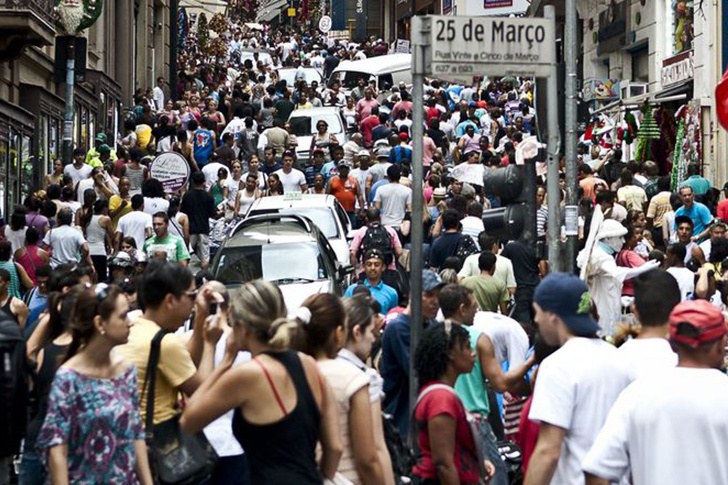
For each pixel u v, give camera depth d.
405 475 18.31
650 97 70.44
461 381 21.59
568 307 16.25
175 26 111.44
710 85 66.38
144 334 18.48
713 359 14.83
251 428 15.47
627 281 29.36
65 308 18.72
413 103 20.73
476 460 18.62
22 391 20.22
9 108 54.72
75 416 17.05
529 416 16.19
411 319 20.39
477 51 21.28
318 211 49.97
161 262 19.16
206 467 18.42
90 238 47.94
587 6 93.19
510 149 65.56
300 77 118.81
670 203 47.00
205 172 65.81
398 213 53.34
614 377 16.03
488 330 24.05
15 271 37.75
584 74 94.38
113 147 80.75
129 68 99.75
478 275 33.72
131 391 17.41
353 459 16.75
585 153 67.31
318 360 17.00
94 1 61.47
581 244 39.19
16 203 56.69
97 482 17.05
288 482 15.31
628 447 14.83
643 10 82.25
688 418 14.55
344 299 18.33
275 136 77.19
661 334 16.92
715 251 35.62
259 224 43.88
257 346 15.77
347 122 93.25
